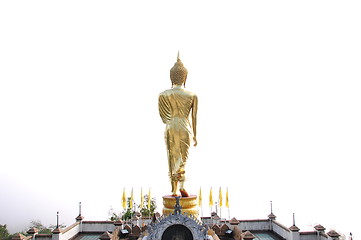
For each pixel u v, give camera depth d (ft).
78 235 125.59
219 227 115.44
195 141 98.89
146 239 82.33
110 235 98.48
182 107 95.09
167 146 94.99
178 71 98.22
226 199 116.47
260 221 128.47
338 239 101.60
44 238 110.42
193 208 88.48
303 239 110.42
